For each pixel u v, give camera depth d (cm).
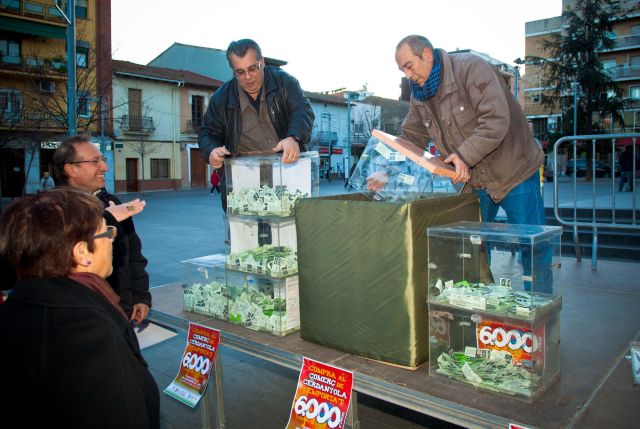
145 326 290
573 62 3200
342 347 203
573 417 145
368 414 315
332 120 4647
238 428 297
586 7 3142
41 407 120
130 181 3092
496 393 161
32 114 1969
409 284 180
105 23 2562
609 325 232
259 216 251
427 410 163
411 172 248
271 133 314
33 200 136
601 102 3116
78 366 120
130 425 123
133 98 3066
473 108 234
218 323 258
